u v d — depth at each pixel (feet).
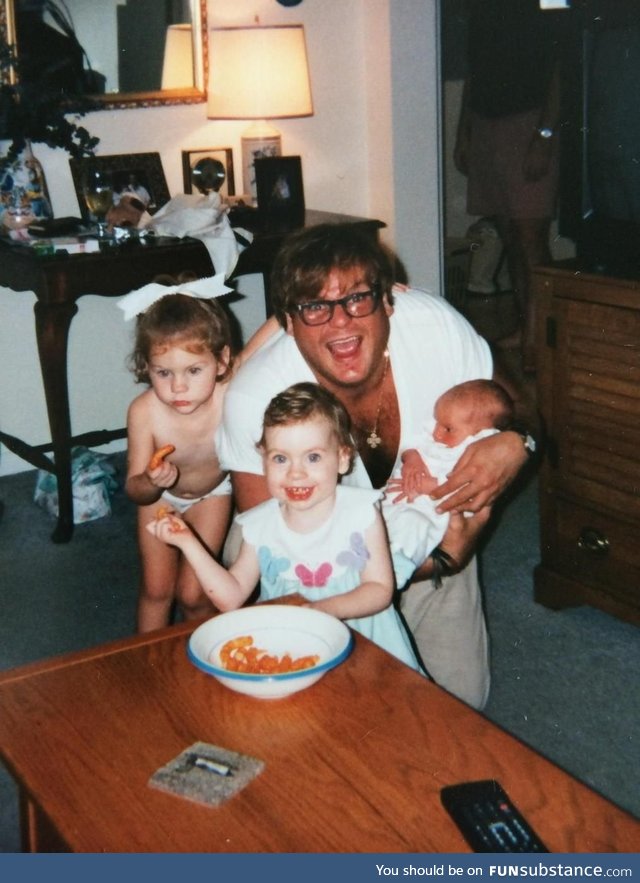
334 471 4.98
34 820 3.80
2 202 10.13
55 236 9.75
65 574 9.48
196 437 6.82
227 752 3.56
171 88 11.48
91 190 10.25
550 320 7.79
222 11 11.67
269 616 4.29
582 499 7.95
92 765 3.56
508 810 3.20
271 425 4.90
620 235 8.30
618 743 6.70
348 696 3.90
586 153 8.43
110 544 10.08
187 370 6.48
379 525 5.04
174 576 7.14
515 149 13.84
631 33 8.00
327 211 12.32
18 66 10.43
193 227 9.86
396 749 3.58
